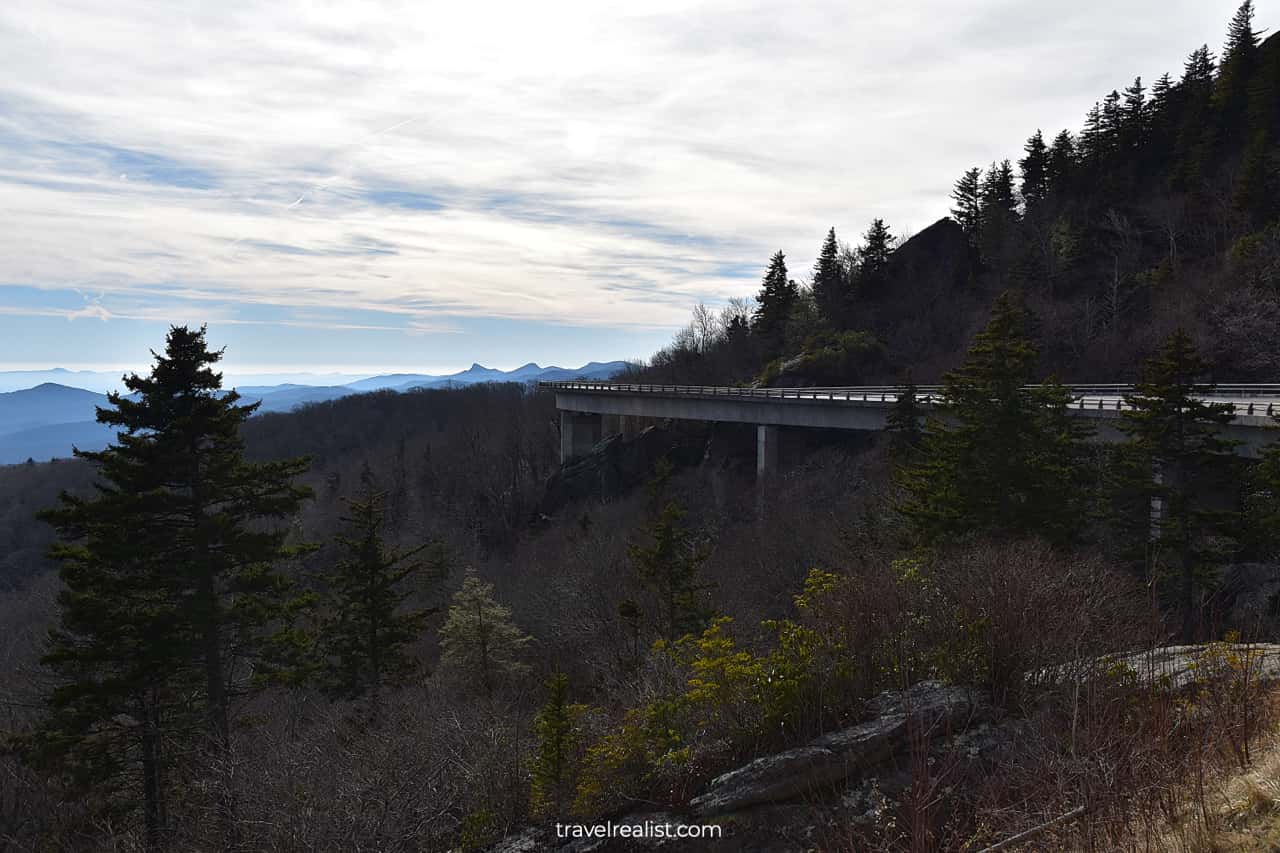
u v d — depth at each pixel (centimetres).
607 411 7338
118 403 2008
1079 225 7262
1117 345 5628
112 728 1984
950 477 2206
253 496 2120
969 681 951
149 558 2006
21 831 2072
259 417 14112
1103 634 1060
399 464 9756
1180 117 7675
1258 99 6644
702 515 5228
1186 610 1894
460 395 13175
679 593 2547
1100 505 2350
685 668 1231
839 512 3859
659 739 955
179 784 1909
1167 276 5953
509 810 1072
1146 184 7512
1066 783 615
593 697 2408
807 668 971
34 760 1953
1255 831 510
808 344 7675
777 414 5397
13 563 7494
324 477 10750
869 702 957
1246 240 5453
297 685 2197
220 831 1352
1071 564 1505
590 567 4116
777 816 811
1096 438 3055
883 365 7281
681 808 875
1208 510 1980
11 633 4344
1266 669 815
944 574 1235
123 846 1780
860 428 4788
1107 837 537
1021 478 2039
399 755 1305
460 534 6900
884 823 707
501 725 1343
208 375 2045
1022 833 570
